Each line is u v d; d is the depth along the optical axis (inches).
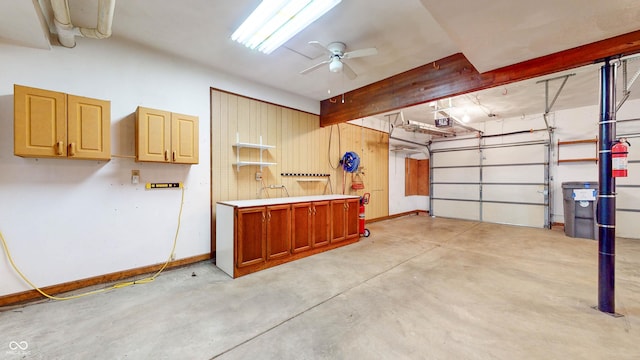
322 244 170.6
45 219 104.3
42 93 95.1
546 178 254.4
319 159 219.9
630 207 213.6
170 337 80.1
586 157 234.7
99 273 116.3
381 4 94.1
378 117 283.7
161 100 133.2
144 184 128.1
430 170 340.5
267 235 141.0
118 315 92.4
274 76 163.8
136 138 121.2
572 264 146.9
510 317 92.0
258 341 78.5
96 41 115.0
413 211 350.9
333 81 170.9
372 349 75.0
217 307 98.5
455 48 126.4
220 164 156.4
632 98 211.0
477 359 70.9
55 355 71.7
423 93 144.8
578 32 87.0
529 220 264.7
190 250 144.3
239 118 164.9
